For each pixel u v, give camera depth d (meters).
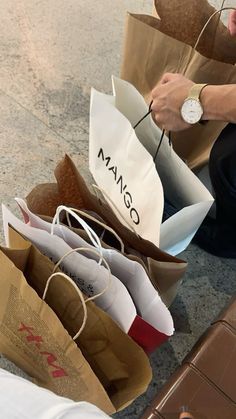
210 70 1.19
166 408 0.92
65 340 0.90
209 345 0.98
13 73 1.66
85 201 1.12
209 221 1.30
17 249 0.92
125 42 1.23
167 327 0.96
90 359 1.01
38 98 1.62
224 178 1.15
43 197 1.13
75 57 1.73
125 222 1.16
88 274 0.95
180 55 1.20
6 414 0.60
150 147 1.17
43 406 0.61
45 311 0.89
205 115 1.10
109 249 0.97
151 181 1.03
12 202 1.41
